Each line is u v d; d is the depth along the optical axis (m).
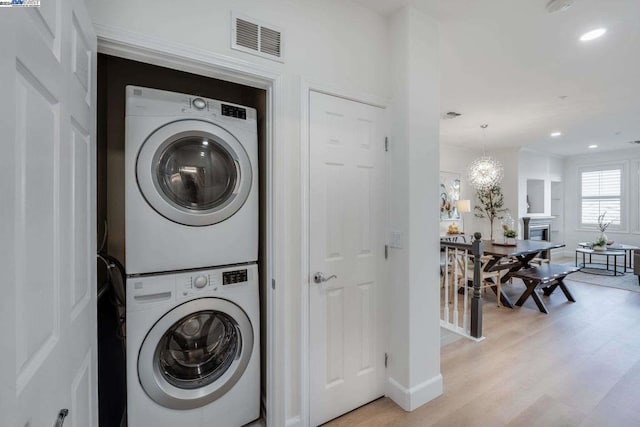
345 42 1.82
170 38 1.32
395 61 1.96
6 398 0.51
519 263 4.70
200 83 2.14
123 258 1.90
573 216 7.64
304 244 1.68
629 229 6.72
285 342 1.64
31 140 0.62
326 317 1.79
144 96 1.42
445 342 2.89
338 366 1.84
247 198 1.67
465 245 3.06
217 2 1.43
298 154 1.67
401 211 1.93
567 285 5.05
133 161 1.40
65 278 0.81
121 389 1.58
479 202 7.11
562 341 2.91
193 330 1.60
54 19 0.74
